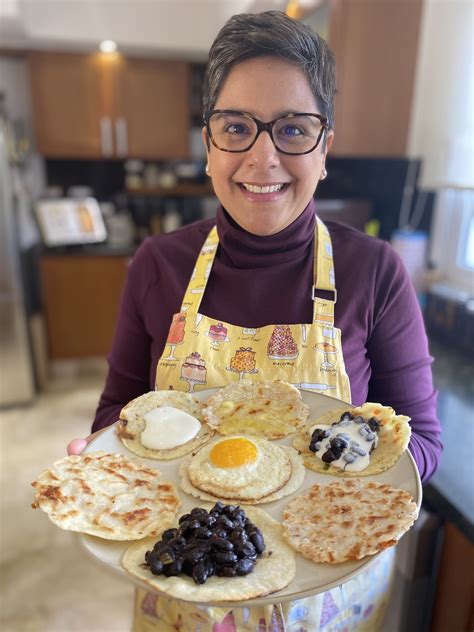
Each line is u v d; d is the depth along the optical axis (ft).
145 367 3.42
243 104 2.48
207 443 2.78
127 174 13.30
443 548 3.75
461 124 6.79
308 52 2.46
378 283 3.04
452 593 3.67
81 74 11.47
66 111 11.64
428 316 6.84
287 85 2.45
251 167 2.56
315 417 2.82
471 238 6.79
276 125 2.51
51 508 2.24
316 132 2.60
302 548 2.12
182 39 10.94
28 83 12.26
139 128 12.11
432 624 4.01
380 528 2.12
